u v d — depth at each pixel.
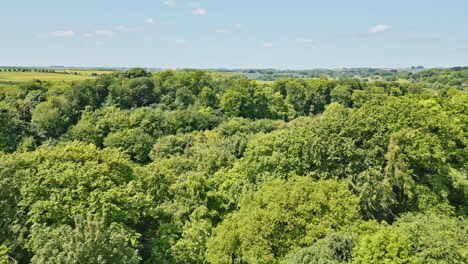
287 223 24.67
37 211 24.69
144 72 121.06
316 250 20.06
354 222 24.41
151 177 35.53
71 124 71.38
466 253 17.84
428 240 19.56
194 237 27.06
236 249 24.81
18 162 30.05
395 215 30.27
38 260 18.44
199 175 33.94
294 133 38.75
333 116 39.66
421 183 32.22
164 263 26.25
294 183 27.81
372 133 34.59
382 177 30.55
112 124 68.12
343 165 32.75
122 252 21.97
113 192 26.91
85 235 19.56
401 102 39.00
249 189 33.66
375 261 18.03
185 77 104.00
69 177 27.56
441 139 34.16
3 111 66.12
